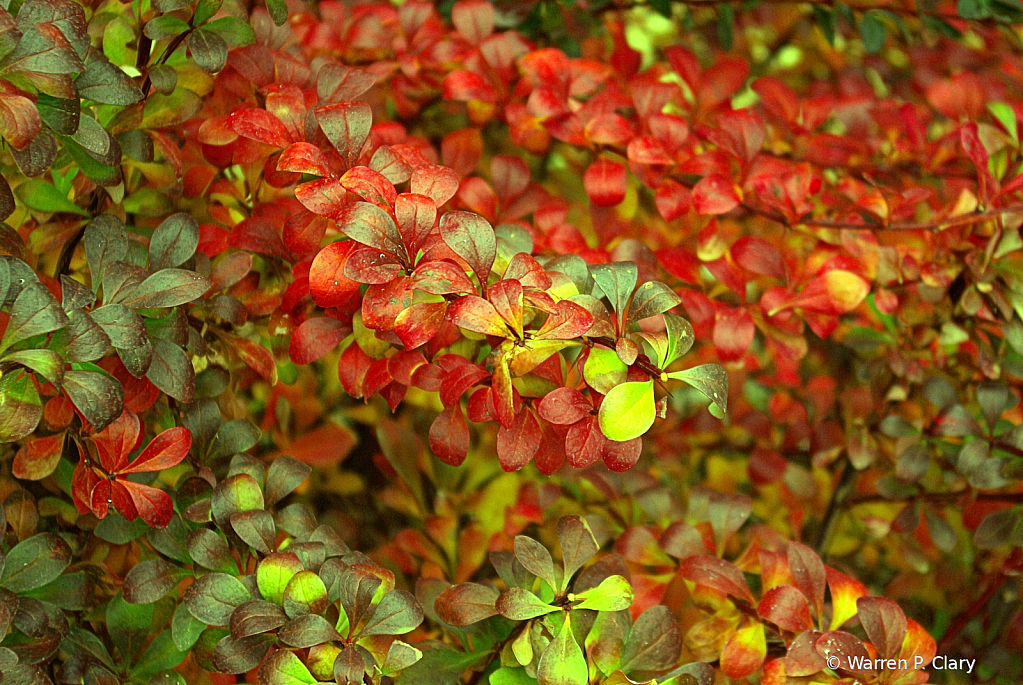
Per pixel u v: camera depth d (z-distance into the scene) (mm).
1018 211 820
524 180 849
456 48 879
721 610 792
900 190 937
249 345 791
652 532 834
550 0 979
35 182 756
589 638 740
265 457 941
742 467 1027
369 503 1005
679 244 937
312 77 855
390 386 766
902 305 889
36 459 730
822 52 1205
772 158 911
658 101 858
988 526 810
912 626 740
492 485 926
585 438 728
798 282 849
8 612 706
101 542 771
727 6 1006
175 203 811
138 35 773
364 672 716
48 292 705
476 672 767
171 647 748
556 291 737
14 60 707
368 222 723
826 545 937
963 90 929
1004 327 831
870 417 918
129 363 722
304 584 724
